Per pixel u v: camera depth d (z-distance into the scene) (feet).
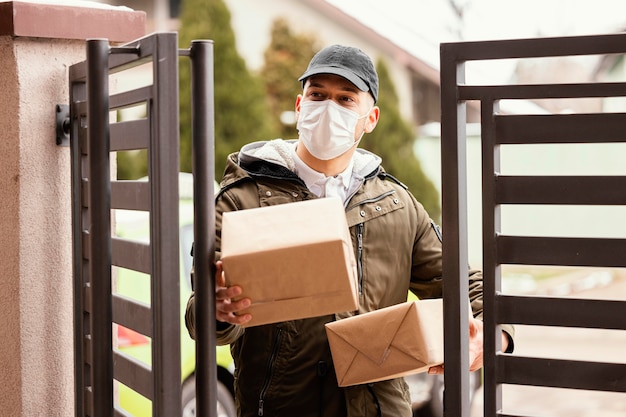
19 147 10.68
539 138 8.14
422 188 53.36
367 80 10.89
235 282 8.59
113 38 11.29
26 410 10.89
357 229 10.62
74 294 10.47
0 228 11.08
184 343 19.99
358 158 11.11
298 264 8.55
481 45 8.21
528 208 56.54
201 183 8.55
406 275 10.89
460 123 8.34
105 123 8.68
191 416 19.94
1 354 11.18
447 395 8.50
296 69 58.34
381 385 10.51
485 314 8.33
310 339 10.31
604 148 54.49
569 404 31.91
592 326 8.03
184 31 47.55
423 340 9.48
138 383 9.06
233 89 47.70
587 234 55.98
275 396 10.36
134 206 8.93
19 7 10.44
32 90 10.74
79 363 10.44
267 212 8.96
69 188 11.11
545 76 82.99
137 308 9.00
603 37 7.89
